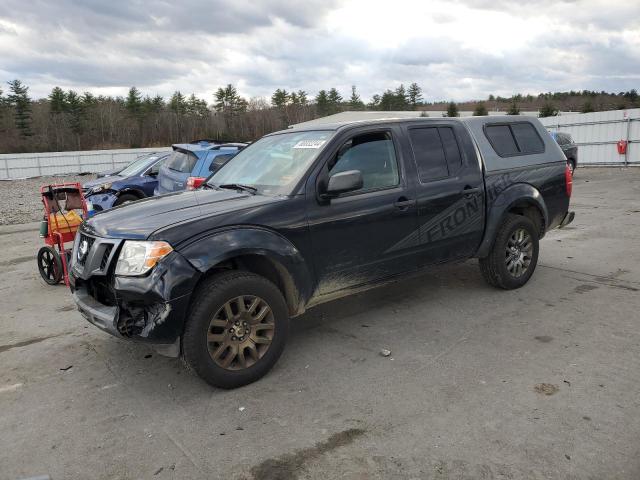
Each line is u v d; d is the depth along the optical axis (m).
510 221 5.36
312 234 3.90
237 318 3.55
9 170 42.06
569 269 6.37
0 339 4.77
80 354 4.34
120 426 3.19
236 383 3.58
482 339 4.30
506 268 5.39
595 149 25.30
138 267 3.30
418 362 3.91
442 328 4.58
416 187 4.56
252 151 4.91
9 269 7.78
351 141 4.27
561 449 2.77
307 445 2.91
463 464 2.69
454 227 4.88
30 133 82.31
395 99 116.69
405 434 2.97
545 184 5.66
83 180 36.69
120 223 3.64
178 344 3.38
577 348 4.05
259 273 3.94
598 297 5.26
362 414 3.21
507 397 3.33
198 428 3.13
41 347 4.53
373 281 4.40
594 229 8.99
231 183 4.49
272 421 3.18
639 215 10.29
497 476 2.58
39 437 3.10
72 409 3.42
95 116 87.31
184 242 3.36
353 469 2.69
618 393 3.33
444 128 4.98
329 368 3.88
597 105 101.62
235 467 2.74
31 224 13.34
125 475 2.72
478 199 5.04
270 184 4.12
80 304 3.74
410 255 4.58
